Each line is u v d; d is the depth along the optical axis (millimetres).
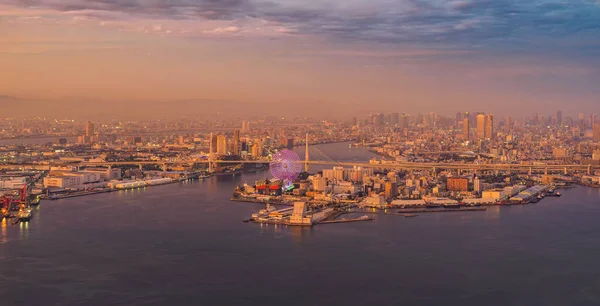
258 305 187750
